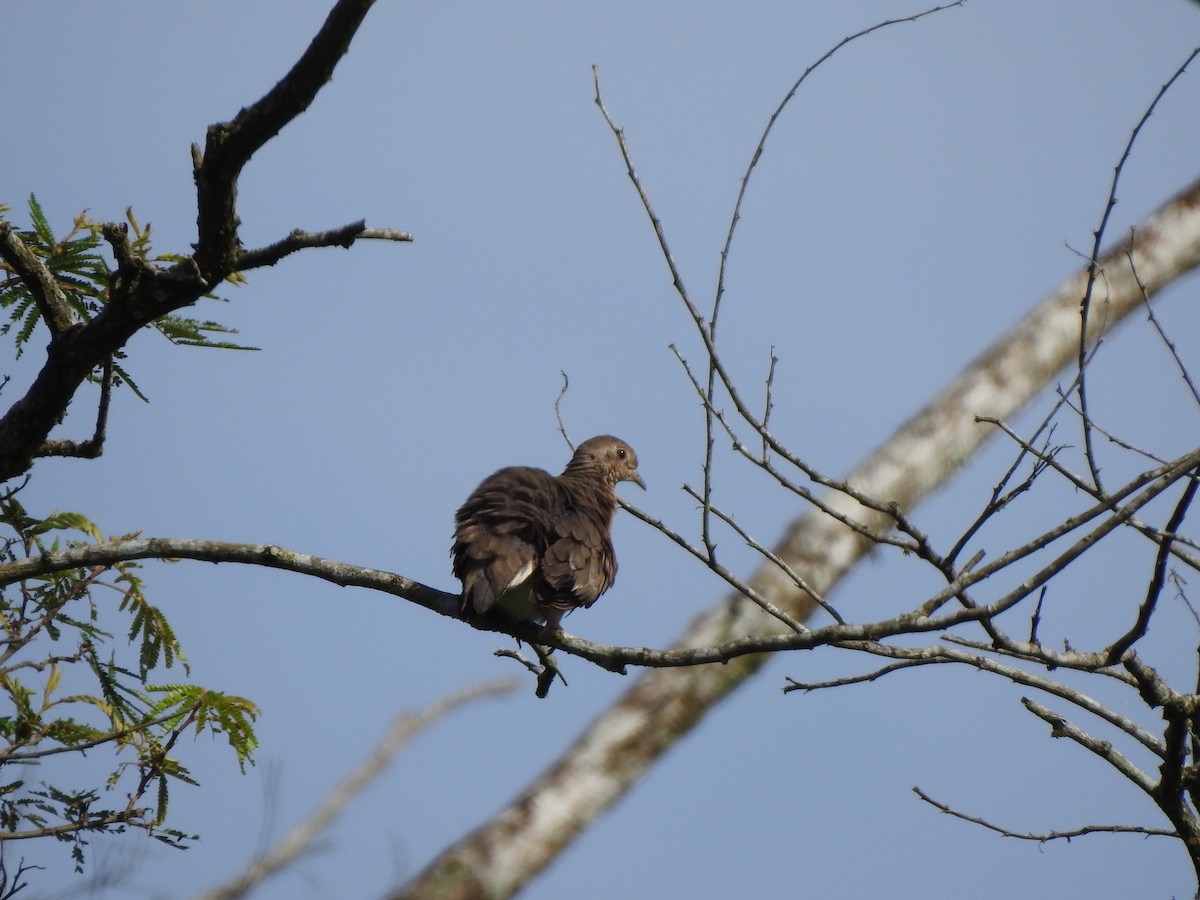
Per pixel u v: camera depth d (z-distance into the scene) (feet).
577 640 35.78
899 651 32.32
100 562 35.37
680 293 33.45
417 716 28.96
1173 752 33.81
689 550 34.42
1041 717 36.04
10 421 34.32
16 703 34.17
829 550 43.55
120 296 32.22
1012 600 29.71
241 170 30.32
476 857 35.14
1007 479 31.19
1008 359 48.60
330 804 27.35
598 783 37.63
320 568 36.86
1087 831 37.14
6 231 33.22
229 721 34.24
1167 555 29.86
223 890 25.80
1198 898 34.47
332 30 27.94
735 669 40.42
